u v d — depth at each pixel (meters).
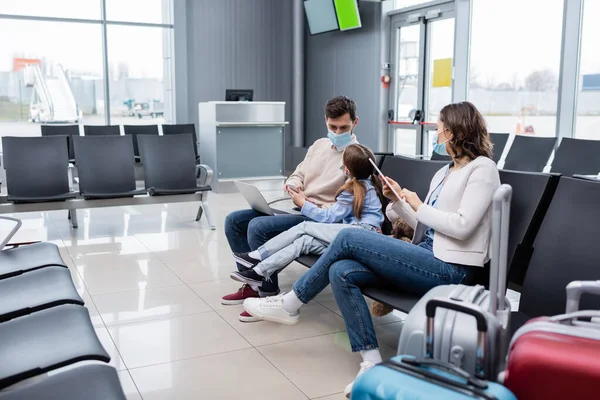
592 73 5.32
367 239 2.22
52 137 4.89
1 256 2.61
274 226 3.02
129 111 9.06
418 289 2.16
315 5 8.59
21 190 4.78
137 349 2.59
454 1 6.88
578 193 1.95
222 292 3.41
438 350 1.51
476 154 2.14
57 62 8.55
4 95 8.38
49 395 1.39
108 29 8.74
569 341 1.37
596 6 5.22
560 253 1.94
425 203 2.29
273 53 9.70
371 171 2.77
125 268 3.90
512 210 2.18
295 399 2.14
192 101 9.30
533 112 6.01
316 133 9.55
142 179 7.26
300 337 2.73
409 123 7.68
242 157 7.55
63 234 4.93
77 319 1.87
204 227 5.25
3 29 8.22
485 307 1.58
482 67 6.60
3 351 1.68
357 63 8.44
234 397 2.15
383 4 7.84
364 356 2.23
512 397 1.32
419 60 7.56
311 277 2.48
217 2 9.23
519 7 6.05
